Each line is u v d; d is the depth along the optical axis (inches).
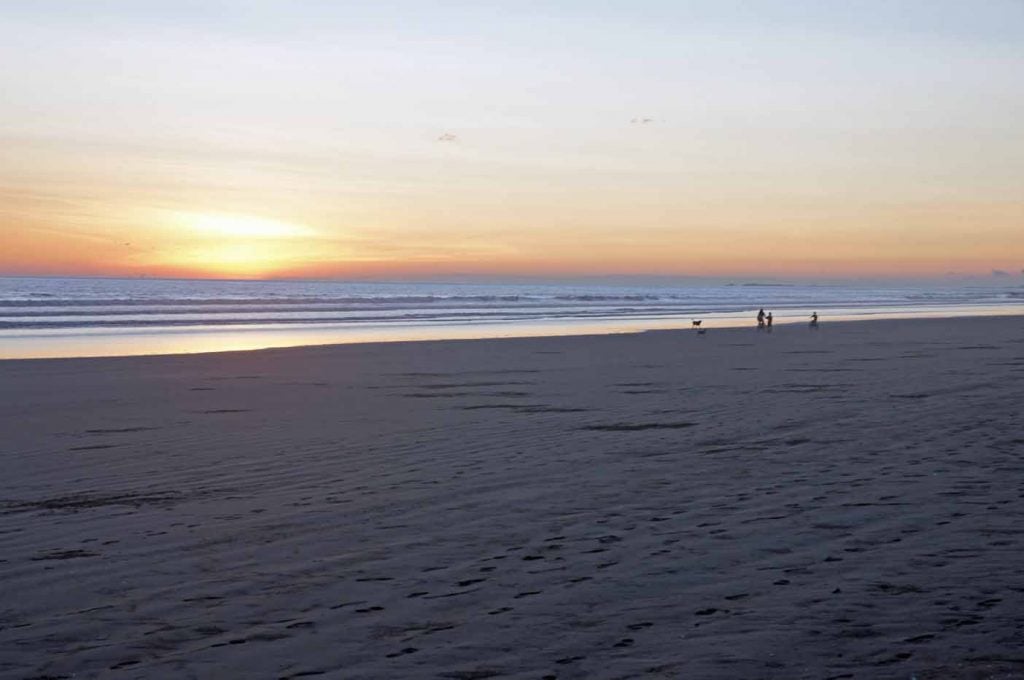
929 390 722.8
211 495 376.2
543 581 251.8
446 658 197.3
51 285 6766.7
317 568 268.7
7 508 357.1
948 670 185.8
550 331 1847.9
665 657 195.3
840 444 474.9
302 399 743.1
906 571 254.8
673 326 2055.9
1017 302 4849.9
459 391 791.7
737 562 266.8
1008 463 413.4
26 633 218.2
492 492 373.1
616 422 580.1
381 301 3695.9
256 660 198.1
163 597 243.9
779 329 1887.3
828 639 204.2
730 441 494.0
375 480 402.6
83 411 678.5
